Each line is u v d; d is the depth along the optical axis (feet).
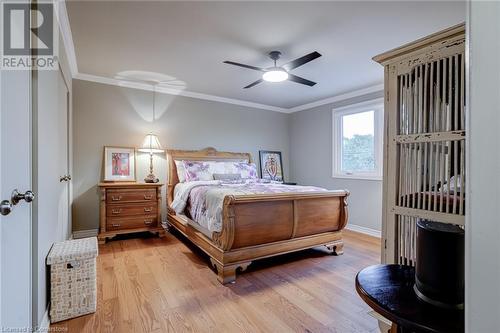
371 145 13.75
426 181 4.20
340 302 6.68
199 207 9.78
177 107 14.60
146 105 13.75
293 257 9.98
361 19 7.30
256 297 6.89
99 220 12.30
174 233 13.28
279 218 8.80
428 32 7.97
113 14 7.09
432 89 4.10
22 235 4.06
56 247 6.31
